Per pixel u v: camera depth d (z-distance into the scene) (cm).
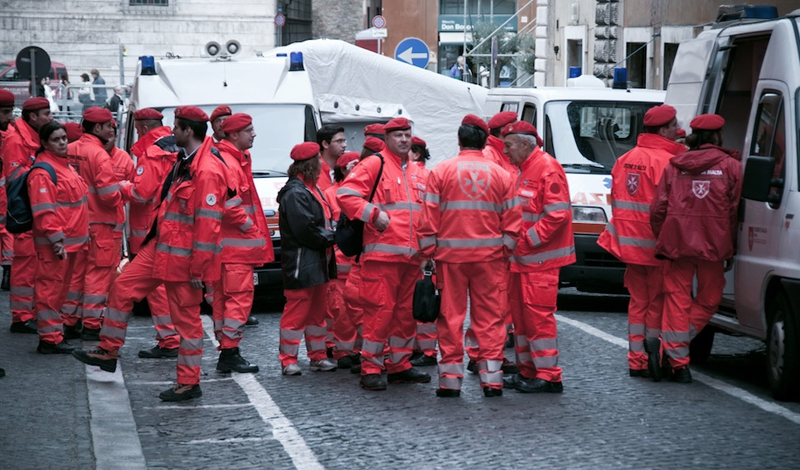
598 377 1124
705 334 1197
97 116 1301
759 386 1089
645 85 2783
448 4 6838
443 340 1038
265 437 909
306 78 1750
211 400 1046
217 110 1221
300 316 1157
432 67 6600
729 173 1056
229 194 1152
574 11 3375
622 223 1107
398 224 1067
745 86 1247
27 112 1416
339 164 1244
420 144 1256
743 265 1063
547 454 846
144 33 5447
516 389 1066
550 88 1748
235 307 1170
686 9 2438
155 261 1032
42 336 1245
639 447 862
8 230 1230
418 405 1012
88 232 1293
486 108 1989
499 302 1039
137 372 1176
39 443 863
